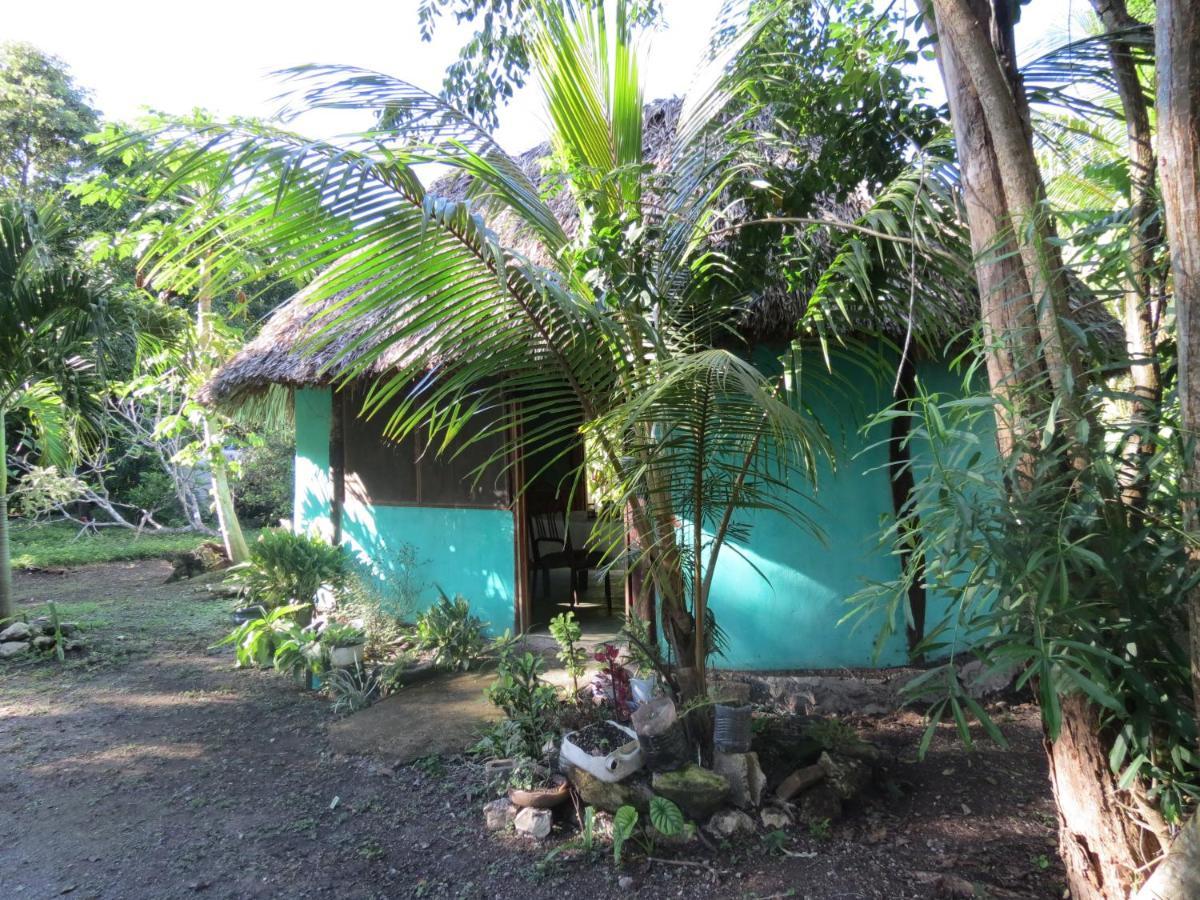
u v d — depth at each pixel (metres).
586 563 6.93
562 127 3.29
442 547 6.15
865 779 3.42
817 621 4.89
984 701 4.42
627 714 3.66
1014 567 1.68
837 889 2.71
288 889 2.83
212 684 5.37
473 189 3.15
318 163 2.16
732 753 3.31
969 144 2.28
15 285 6.17
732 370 2.41
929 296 3.32
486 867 2.93
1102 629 1.86
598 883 2.79
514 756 3.53
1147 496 1.89
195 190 6.39
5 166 13.41
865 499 4.84
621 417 2.65
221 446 9.87
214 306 12.32
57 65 14.09
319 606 6.34
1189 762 1.94
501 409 5.77
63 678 5.64
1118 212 2.12
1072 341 2.00
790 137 3.73
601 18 3.14
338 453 6.85
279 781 3.73
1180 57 1.59
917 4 2.95
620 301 2.98
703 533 4.83
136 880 2.92
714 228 3.99
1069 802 2.27
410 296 2.59
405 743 3.98
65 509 15.21
